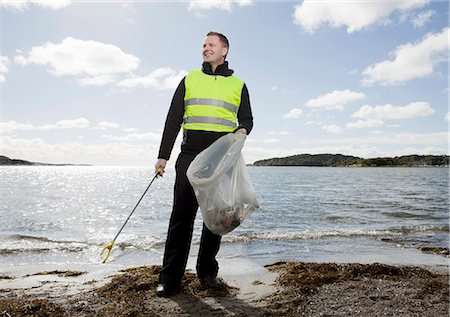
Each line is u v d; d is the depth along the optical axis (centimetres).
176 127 291
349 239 679
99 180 4653
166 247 294
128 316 245
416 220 1028
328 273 365
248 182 285
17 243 623
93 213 1209
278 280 349
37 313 252
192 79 295
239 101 303
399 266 425
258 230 838
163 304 269
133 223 978
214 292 299
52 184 3434
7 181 3975
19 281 354
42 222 984
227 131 292
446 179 4700
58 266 436
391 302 280
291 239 673
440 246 614
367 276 366
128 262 479
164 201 1691
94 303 272
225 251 555
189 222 292
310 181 4050
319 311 261
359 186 3036
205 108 288
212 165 270
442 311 261
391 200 1697
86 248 570
